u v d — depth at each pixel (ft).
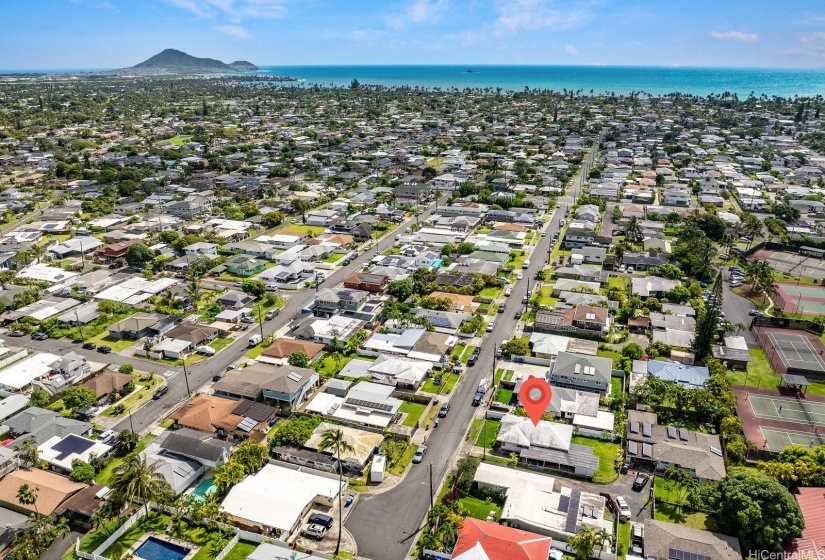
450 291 547.49
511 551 250.16
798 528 257.55
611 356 440.45
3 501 290.76
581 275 583.99
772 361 436.35
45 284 566.36
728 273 616.39
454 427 359.87
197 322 494.59
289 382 382.63
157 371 424.87
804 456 308.40
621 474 318.86
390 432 349.00
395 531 279.90
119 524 280.31
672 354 436.76
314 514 286.05
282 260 617.62
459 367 423.64
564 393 378.53
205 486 309.83
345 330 467.52
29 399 383.65
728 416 352.08
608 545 264.11
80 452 325.83
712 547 255.70
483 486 305.73
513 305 531.09
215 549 269.44
